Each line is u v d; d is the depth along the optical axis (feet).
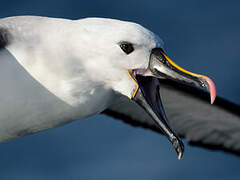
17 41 23.35
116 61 23.17
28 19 24.30
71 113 24.22
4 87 23.17
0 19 25.07
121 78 23.56
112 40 22.86
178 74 23.56
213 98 23.11
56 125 24.70
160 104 24.53
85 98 23.93
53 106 23.85
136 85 23.63
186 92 32.50
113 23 23.31
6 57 23.13
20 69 23.17
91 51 23.12
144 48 23.18
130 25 23.20
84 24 23.52
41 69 23.24
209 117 35.09
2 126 24.25
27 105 23.61
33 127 24.58
